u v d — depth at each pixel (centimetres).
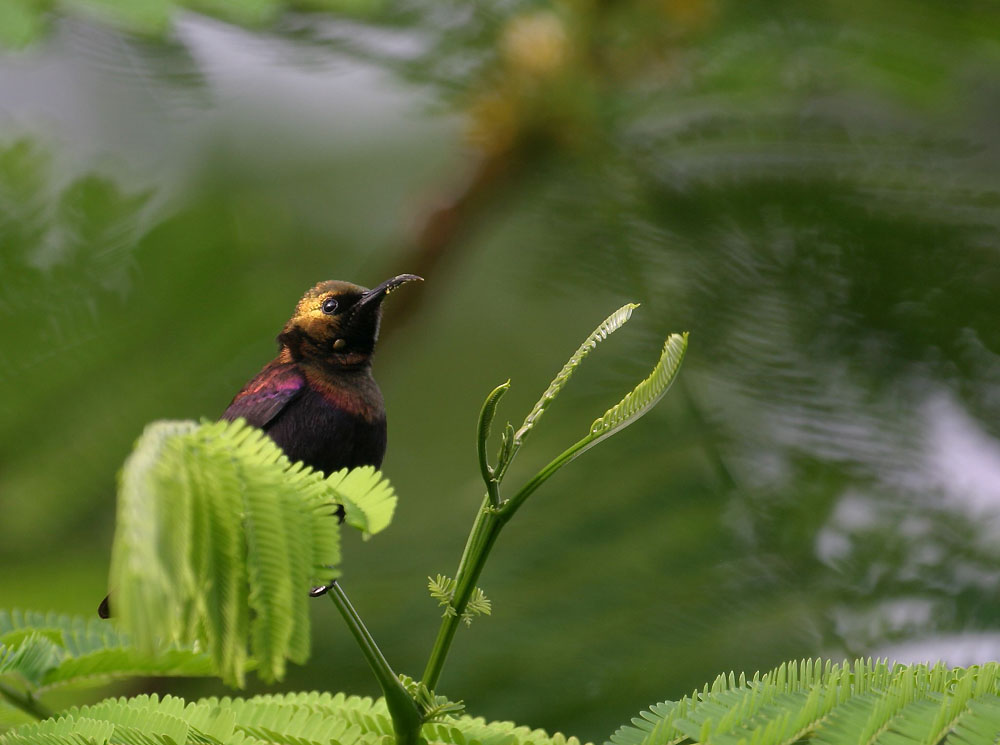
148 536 346
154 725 487
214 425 400
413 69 1039
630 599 916
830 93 1087
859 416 939
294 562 397
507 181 1147
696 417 959
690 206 1023
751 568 921
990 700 463
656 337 978
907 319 966
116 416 970
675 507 947
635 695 877
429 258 1218
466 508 1071
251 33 916
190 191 1091
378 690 917
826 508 930
